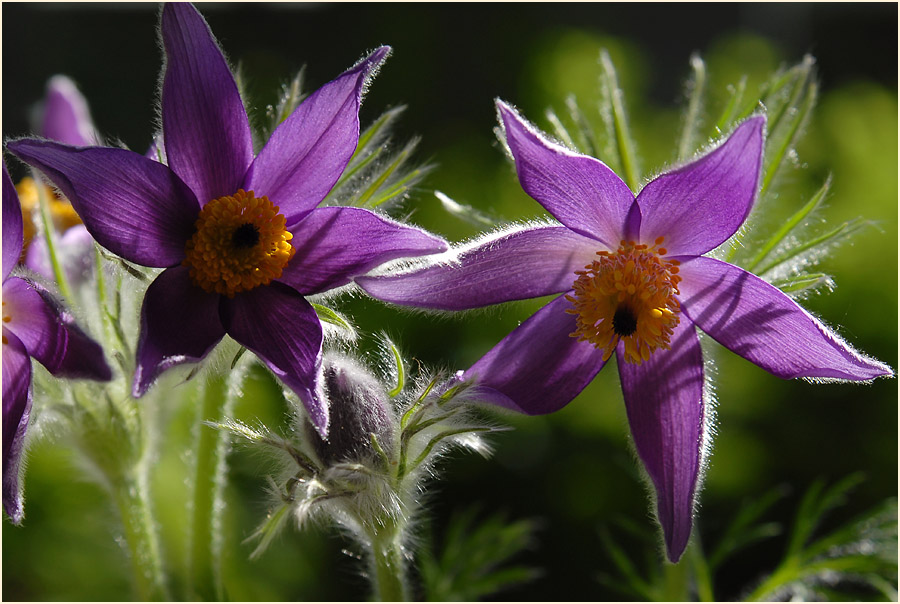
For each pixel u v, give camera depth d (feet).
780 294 1.58
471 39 3.14
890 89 3.88
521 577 1.85
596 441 2.31
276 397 2.04
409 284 1.57
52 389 1.63
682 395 1.61
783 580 1.82
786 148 1.66
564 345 1.61
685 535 1.59
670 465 1.60
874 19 4.02
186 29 1.56
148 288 1.56
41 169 1.55
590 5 3.90
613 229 1.60
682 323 1.62
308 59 3.44
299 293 1.57
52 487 2.15
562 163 1.56
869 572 1.85
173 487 1.97
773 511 2.22
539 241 1.60
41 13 3.91
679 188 1.57
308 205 1.59
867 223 1.67
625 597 2.19
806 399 2.23
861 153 2.43
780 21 4.08
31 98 3.76
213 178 1.58
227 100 1.57
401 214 1.64
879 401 2.18
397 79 3.15
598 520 2.24
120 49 3.97
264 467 1.67
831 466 2.19
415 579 1.86
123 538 1.70
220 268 1.57
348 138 1.58
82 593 2.10
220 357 1.59
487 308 1.62
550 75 2.94
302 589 2.12
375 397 1.58
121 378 1.64
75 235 1.69
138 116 3.83
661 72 3.97
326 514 1.60
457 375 1.59
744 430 2.25
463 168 2.68
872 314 2.17
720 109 1.92
